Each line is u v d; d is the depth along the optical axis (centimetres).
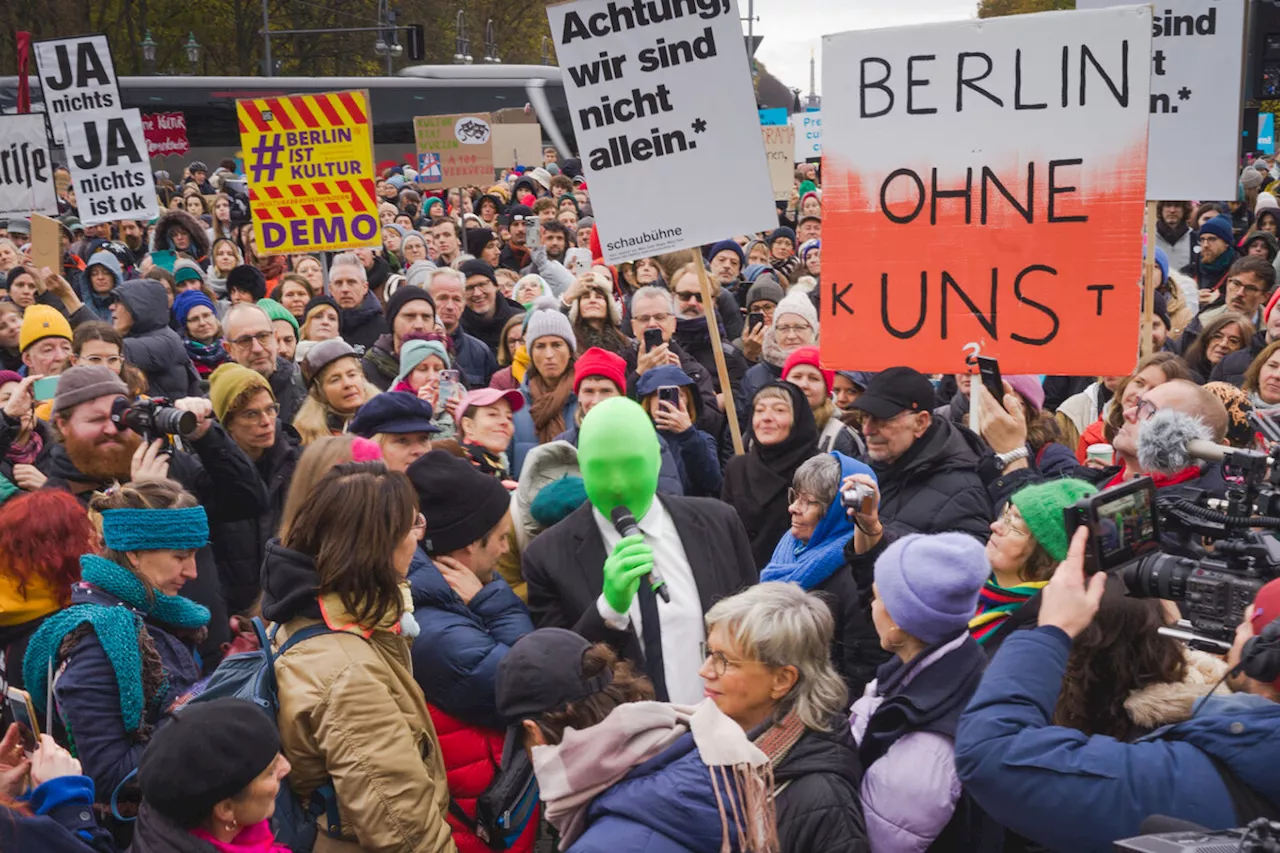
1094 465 414
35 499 328
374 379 661
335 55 5138
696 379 625
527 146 2039
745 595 257
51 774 256
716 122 481
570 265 1163
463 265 856
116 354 573
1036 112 409
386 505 275
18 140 887
